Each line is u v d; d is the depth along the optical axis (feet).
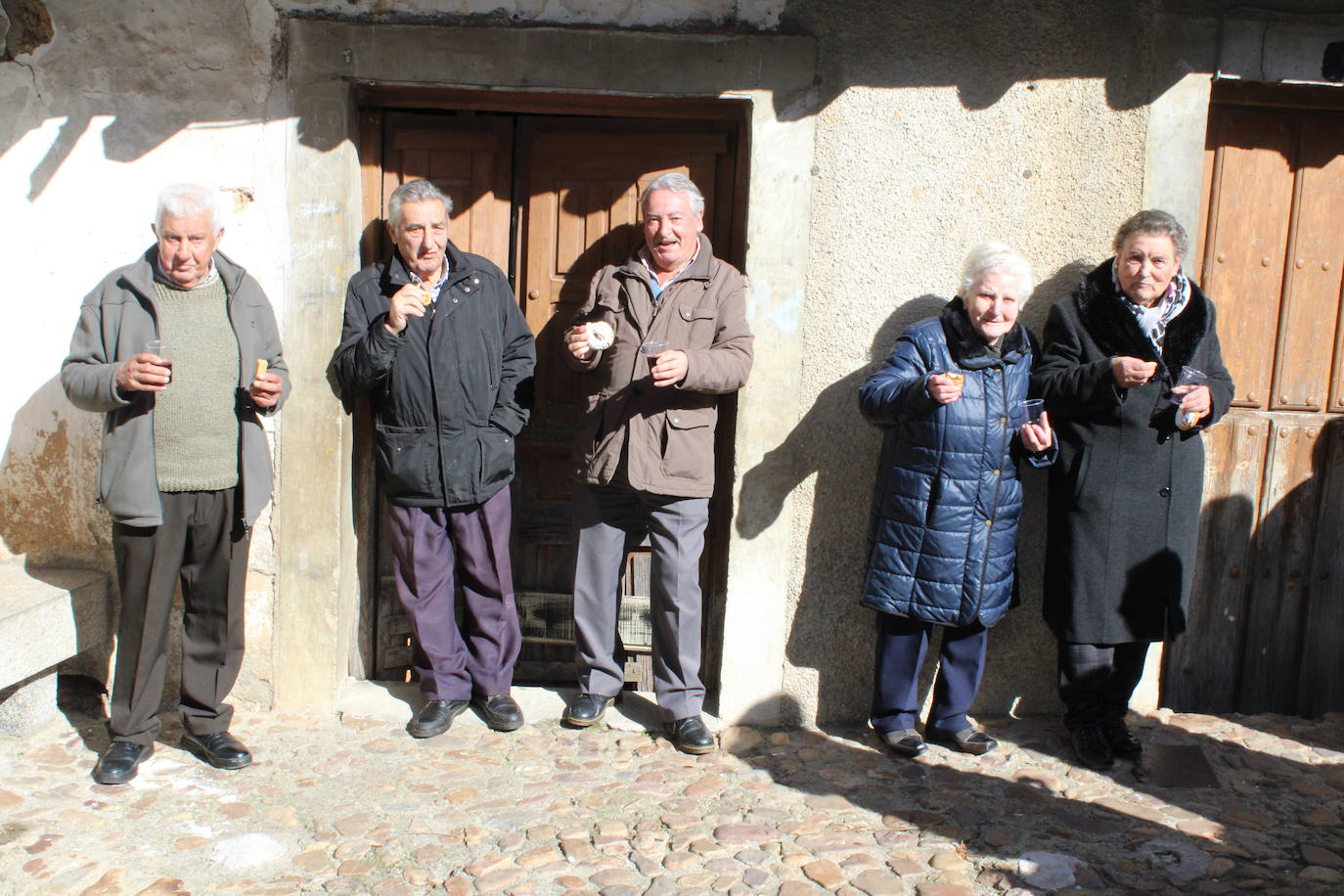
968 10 11.91
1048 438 11.09
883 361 12.39
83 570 12.61
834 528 12.66
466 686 12.74
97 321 10.68
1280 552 13.30
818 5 11.88
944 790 11.43
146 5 11.80
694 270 11.69
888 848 10.30
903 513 11.53
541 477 13.64
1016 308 11.16
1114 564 11.58
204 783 11.19
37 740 11.84
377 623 13.62
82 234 12.17
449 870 9.82
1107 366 11.03
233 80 11.93
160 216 10.34
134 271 10.64
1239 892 9.64
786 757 12.16
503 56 11.89
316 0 11.82
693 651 12.35
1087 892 9.60
